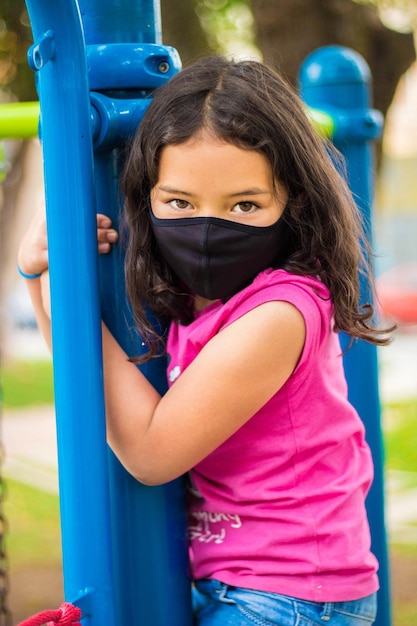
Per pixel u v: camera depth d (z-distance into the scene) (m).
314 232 1.30
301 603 1.31
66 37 1.16
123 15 1.32
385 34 4.07
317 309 1.26
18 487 5.97
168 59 1.33
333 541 1.32
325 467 1.35
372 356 1.78
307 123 1.30
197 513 1.41
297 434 1.31
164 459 1.25
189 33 4.38
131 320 1.32
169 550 1.34
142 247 1.30
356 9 3.90
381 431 1.80
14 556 4.75
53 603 4.06
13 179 8.23
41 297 1.45
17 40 4.27
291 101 1.29
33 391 9.51
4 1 4.15
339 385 1.38
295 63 3.82
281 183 1.25
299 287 1.27
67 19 1.16
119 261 1.33
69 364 1.19
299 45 3.81
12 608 4.01
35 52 1.17
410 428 6.88
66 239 1.18
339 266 1.33
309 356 1.26
